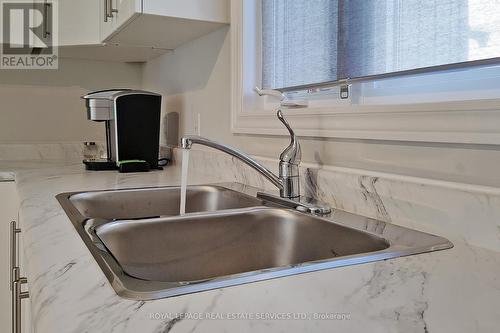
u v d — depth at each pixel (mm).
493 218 688
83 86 2527
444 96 903
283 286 529
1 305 1722
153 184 1480
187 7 1493
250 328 417
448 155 795
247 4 1492
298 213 994
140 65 2682
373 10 1055
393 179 866
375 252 672
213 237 1042
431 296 504
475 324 432
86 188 1372
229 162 1553
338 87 1174
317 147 1136
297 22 1339
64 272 584
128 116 1867
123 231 927
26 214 980
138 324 425
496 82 802
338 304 479
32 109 2416
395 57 996
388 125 898
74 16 2053
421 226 808
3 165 2074
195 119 1928
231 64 1539
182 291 507
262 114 1356
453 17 858
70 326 422
